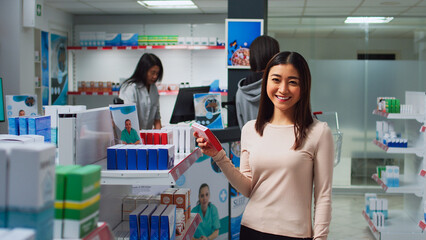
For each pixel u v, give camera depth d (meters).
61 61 7.75
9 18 5.60
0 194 0.98
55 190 1.07
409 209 5.04
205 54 7.68
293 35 7.15
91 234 1.17
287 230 1.86
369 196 5.07
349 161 6.98
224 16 8.27
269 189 1.91
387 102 4.72
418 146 4.77
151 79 4.24
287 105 1.88
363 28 7.02
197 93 3.81
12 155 0.98
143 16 8.35
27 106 3.35
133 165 1.92
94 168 1.19
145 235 2.10
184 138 2.56
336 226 5.09
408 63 6.99
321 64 7.08
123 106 2.20
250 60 3.52
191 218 2.59
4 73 5.64
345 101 7.04
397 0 6.19
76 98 8.40
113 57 7.96
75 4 7.22
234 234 3.93
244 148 2.09
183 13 8.23
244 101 3.53
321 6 6.70
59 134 1.79
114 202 2.39
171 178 1.86
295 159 1.86
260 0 4.15
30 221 0.97
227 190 3.79
